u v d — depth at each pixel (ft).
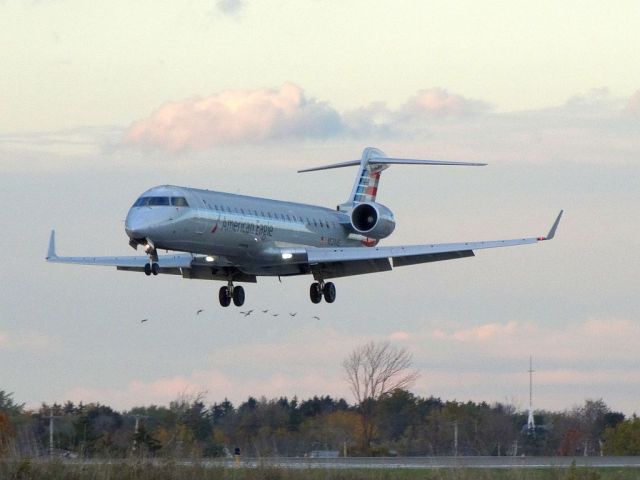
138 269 523.70
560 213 488.02
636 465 393.91
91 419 472.44
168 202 454.81
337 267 520.01
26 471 317.83
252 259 506.07
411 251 496.23
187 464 336.49
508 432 597.11
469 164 584.81
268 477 330.34
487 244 494.18
